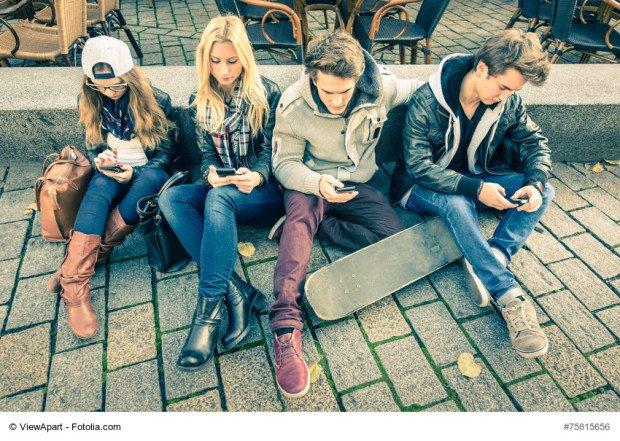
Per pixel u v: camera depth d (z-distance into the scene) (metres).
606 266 2.30
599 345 1.94
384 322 2.04
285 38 3.46
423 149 2.11
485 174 2.30
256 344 1.95
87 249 1.94
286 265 1.85
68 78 2.84
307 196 2.03
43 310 2.07
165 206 1.97
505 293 1.89
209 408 1.74
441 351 1.93
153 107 2.11
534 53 1.63
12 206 2.62
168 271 2.23
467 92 1.93
